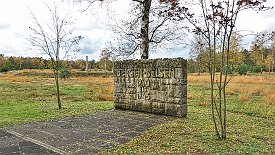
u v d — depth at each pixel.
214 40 7.28
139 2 14.01
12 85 33.12
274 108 14.14
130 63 13.15
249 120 10.96
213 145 7.07
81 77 56.78
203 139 7.66
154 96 12.25
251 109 13.94
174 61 11.45
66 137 8.15
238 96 19.94
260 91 22.94
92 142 7.57
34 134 8.54
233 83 33.72
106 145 7.27
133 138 7.94
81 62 89.25
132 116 11.68
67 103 16.44
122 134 8.46
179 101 11.32
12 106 15.14
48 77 56.41
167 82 11.73
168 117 11.37
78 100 18.53
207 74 62.31
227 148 6.81
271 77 43.50
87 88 28.91
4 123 10.23
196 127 9.26
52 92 24.45
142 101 12.73
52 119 11.07
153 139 7.75
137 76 12.90
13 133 8.70
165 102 11.81
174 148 6.87
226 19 6.90
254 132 8.74
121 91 13.63
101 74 65.12
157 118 11.16
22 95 21.78
